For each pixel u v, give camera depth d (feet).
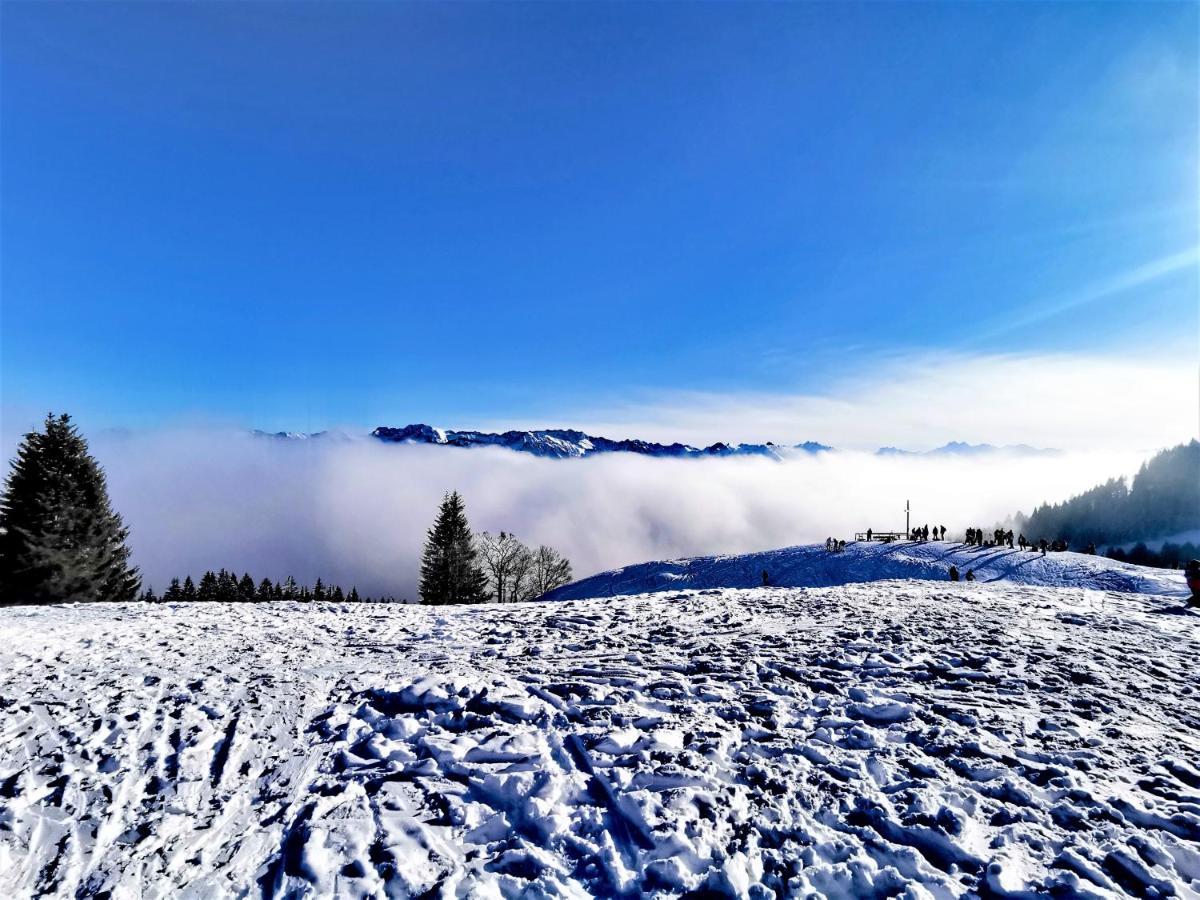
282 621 47.37
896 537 211.20
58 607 55.67
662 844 15.56
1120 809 16.05
